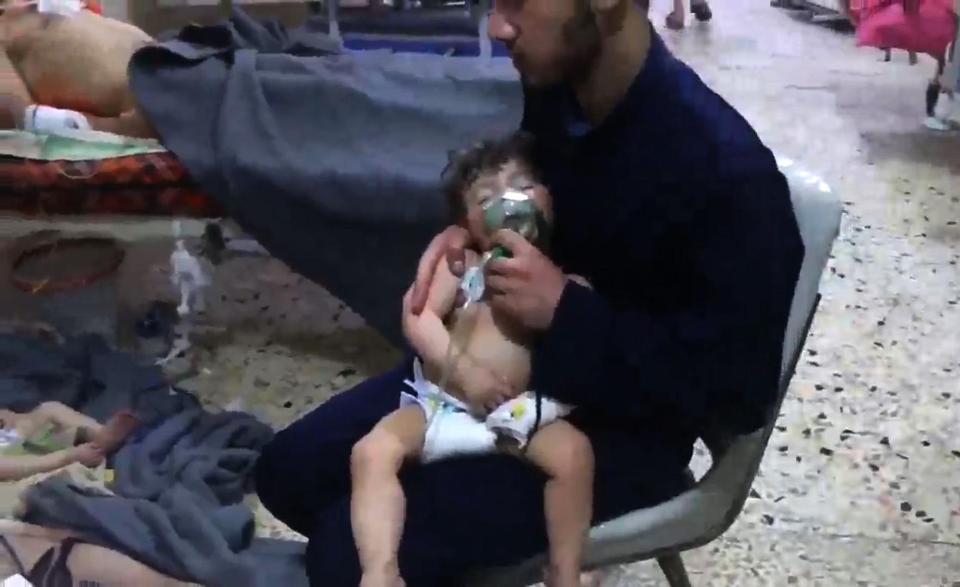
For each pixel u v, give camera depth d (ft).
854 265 9.21
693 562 5.67
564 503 3.37
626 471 3.53
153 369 6.91
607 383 3.38
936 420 7.00
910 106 13.97
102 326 7.39
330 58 7.50
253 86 6.91
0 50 7.18
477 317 3.67
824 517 6.05
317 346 7.73
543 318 3.37
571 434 3.46
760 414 3.37
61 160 6.60
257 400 7.00
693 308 3.32
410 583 3.30
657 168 3.29
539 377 3.44
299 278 8.66
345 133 6.84
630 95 3.29
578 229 3.59
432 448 3.52
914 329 8.17
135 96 6.94
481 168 3.67
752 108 13.66
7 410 6.13
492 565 3.40
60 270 7.11
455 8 11.86
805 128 12.90
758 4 21.29
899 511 6.11
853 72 15.70
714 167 3.22
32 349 6.78
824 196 3.43
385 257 6.72
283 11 10.28
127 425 6.00
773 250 3.19
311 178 6.55
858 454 6.63
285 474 3.84
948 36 12.48
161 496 5.21
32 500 4.93
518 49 3.22
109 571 4.53
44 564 4.50
